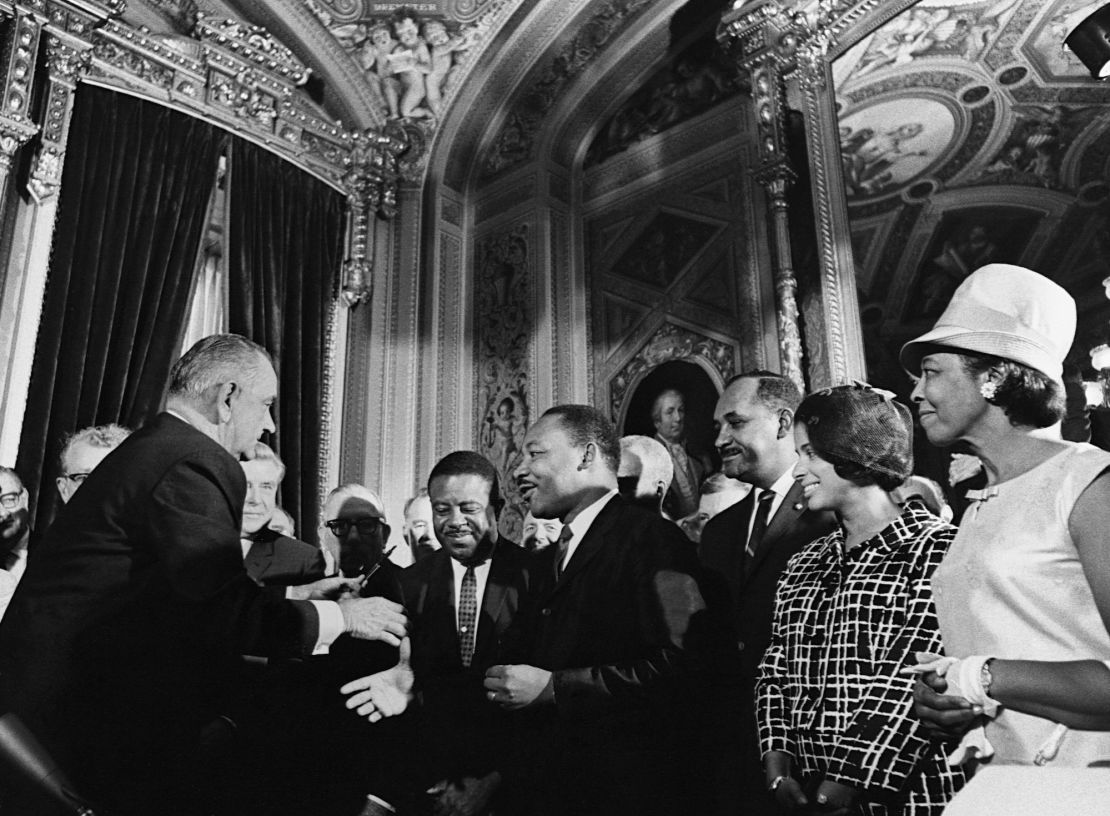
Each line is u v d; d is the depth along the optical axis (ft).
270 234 24.98
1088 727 5.50
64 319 20.61
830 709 7.37
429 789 9.43
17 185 20.58
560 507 9.79
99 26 22.31
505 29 27.37
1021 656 6.02
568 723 8.84
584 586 9.13
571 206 28.35
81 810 6.15
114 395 20.89
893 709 7.06
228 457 7.79
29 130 20.53
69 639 7.00
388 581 11.94
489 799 9.53
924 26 21.18
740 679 9.24
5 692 6.87
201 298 23.91
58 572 7.22
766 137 22.68
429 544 18.01
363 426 26.37
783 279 21.49
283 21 26.43
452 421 27.27
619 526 9.30
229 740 8.04
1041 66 19.08
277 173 25.68
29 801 6.15
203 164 23.90
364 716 9.09
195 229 23.36
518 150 28.76
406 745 9.33
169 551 7.13
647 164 26.94
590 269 27.32
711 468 22.99
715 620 8.72
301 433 24.63
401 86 28.37
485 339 28.02
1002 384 6.59
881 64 21.70
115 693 7.04
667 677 8.23
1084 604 5.92
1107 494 5.83
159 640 7.22
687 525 21.08
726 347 23.61
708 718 9.33
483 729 9.85
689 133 26.11
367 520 16.28
